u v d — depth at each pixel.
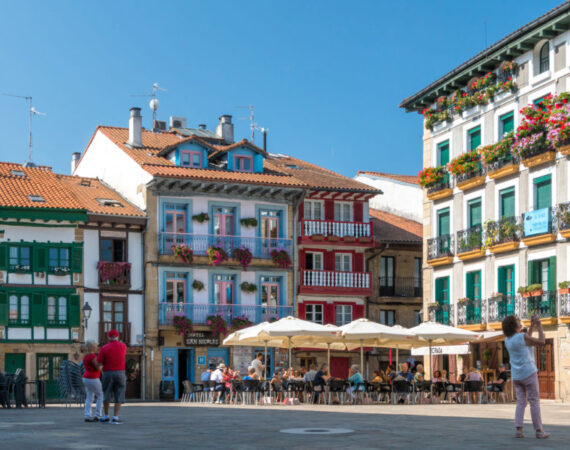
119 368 17.66
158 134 53.34
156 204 45.81
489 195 41.59
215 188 47.25
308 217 51.44
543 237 37.62
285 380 32.66
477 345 42.41
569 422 18.12
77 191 47.25
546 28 37.41
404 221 57.28
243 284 47.31
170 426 16.36
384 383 32.44
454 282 43.97
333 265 51.34
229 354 46.97
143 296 45.09
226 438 13.62
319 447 12.07
